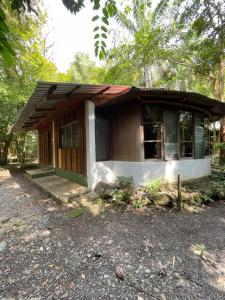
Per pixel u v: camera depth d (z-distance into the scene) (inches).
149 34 342.3
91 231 133.7
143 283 85.2
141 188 207.3
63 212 171.3
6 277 90.9
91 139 224.5
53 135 353.7
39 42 420.8
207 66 273.6
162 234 127.3
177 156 240.7
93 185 226.8
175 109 239.0
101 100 232.4
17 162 594.9
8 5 63.0
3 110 444.5
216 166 329.7
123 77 469.1
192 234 127.0
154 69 482.3
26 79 445.7
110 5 53.4
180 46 338.6
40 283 86.7
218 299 76.3
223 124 346.0
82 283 86.0
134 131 224.5
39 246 117.2
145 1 278.2
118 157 249.8
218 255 104.3
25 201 213.8
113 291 81.2
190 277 88.4
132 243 116.9
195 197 186.4
